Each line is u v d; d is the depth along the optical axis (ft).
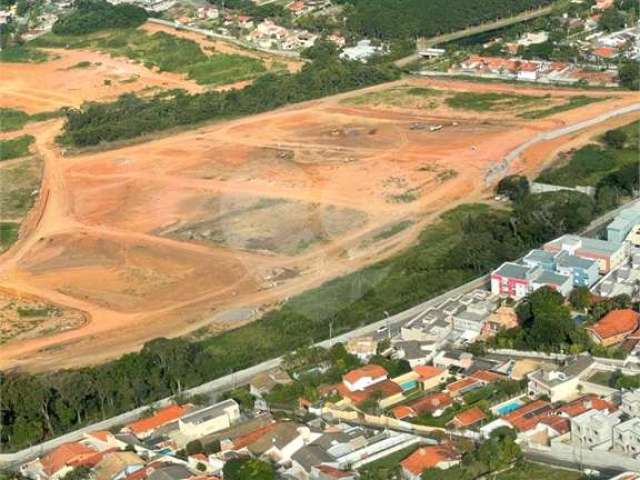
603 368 645.51
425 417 614.75
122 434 634.43
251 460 559.79
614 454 558.56
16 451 647.56
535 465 558.97
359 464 567.18
